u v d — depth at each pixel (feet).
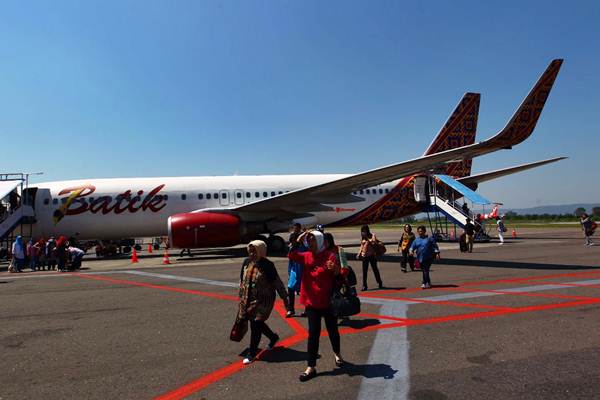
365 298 25.00
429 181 74.02
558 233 104.06
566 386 11.32
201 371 13.20
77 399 11.16
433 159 41.32
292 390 11.50
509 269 37.09
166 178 61.87
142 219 58.29
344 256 15.23
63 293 29.35
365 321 19.20
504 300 23.34
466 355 14.11
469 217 74.02
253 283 14.23
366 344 15.69
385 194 70.08
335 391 11.36
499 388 11.27
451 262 43.04
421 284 30.07
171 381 12.36
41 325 19.79
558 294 24.90
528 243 69.87
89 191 57.11
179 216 51.72
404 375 12.42
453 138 75.10
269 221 58.18
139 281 34.94
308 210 55.93
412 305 22.57
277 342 16.39
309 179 67.82
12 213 52.19
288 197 50.21
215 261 52.75
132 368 13.56
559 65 40.19
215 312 22.12
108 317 21.24
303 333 17.72
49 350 15.74
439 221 82.43
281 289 14.53
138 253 75.10
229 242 52.75
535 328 17.29
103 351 15.48
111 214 57.06
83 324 19.83
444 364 13.28
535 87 39.55
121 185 58.70
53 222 55.72
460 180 73.20
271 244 58.59
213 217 52.26
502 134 37.88
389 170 44.27
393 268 40.29
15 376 13.03
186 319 20.52
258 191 63.62
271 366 13.58
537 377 12.00
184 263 51.08
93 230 57.16
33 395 11.50
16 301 26.48
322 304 12.80
